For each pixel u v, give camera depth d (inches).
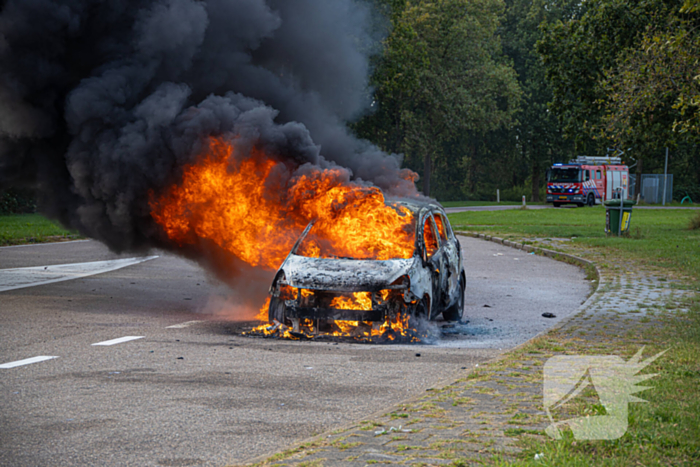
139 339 461.4
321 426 278.5
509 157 4409.5
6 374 363.6
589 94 1592.0
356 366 388.2
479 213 2468.0
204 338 467.5
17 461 237.8
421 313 474.3
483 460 215.8
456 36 3112.7
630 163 4242.1
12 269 866.8
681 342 407.8
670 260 931.3
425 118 3196.4
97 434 267.4
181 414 294.5
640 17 1446.9
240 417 290.8
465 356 419.2
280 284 471.5
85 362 392.5
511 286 780.0
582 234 1448.1
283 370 377.1
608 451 222.2
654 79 1075.9
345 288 452.4
